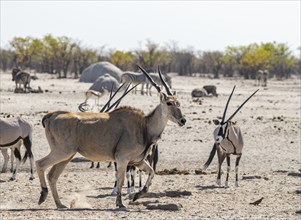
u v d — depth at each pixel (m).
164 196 32.03
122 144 26.97
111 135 27.03
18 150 39.22
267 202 30.84
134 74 117.50
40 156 48.22
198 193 33.50
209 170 43.81
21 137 38.66
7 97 95.00
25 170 43.28
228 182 38.16
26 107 80.69
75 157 46.84
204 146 54.44
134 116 27.31
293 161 48.47
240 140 36.50
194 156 49.88
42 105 83.62
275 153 51.84
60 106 82.75
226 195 32.97
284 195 33.22
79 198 31.38
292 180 39.09
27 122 39.19
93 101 91.38
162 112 27.27
